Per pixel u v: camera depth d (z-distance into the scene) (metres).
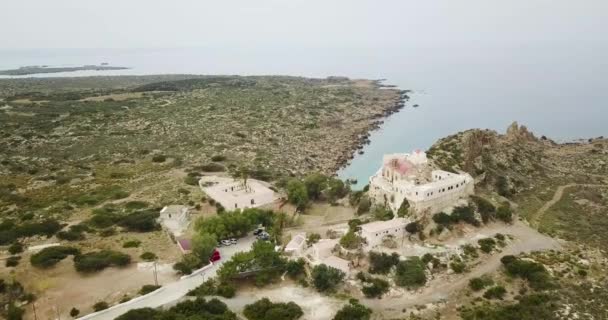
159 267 108.56
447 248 115.12
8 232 120.75
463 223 126.19
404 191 127.56
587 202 158.00
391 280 104.88
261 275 104.56
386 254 110.19
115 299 96.31
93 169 190.75
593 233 133.38
